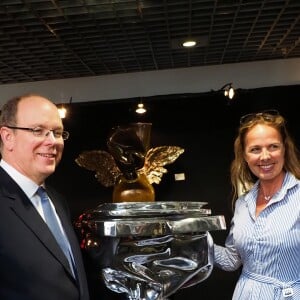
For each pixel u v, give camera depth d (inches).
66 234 51.9
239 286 60.4
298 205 57.8
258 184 63.7
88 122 106.5
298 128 101.3
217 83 102.9
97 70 98.4
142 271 51.2
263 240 57.7
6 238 43.9
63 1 63.1
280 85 101.6
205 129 104.7
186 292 100.8
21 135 47.6
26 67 93.6
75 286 47.3
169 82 104.1
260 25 76.3
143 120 105.8
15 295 42.7
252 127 60.6
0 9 64.1
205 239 53.4
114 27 74.0
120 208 51.2
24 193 47.7
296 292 56.3
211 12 69.6
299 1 66.8
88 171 105.8
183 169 104.5
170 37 80.0
